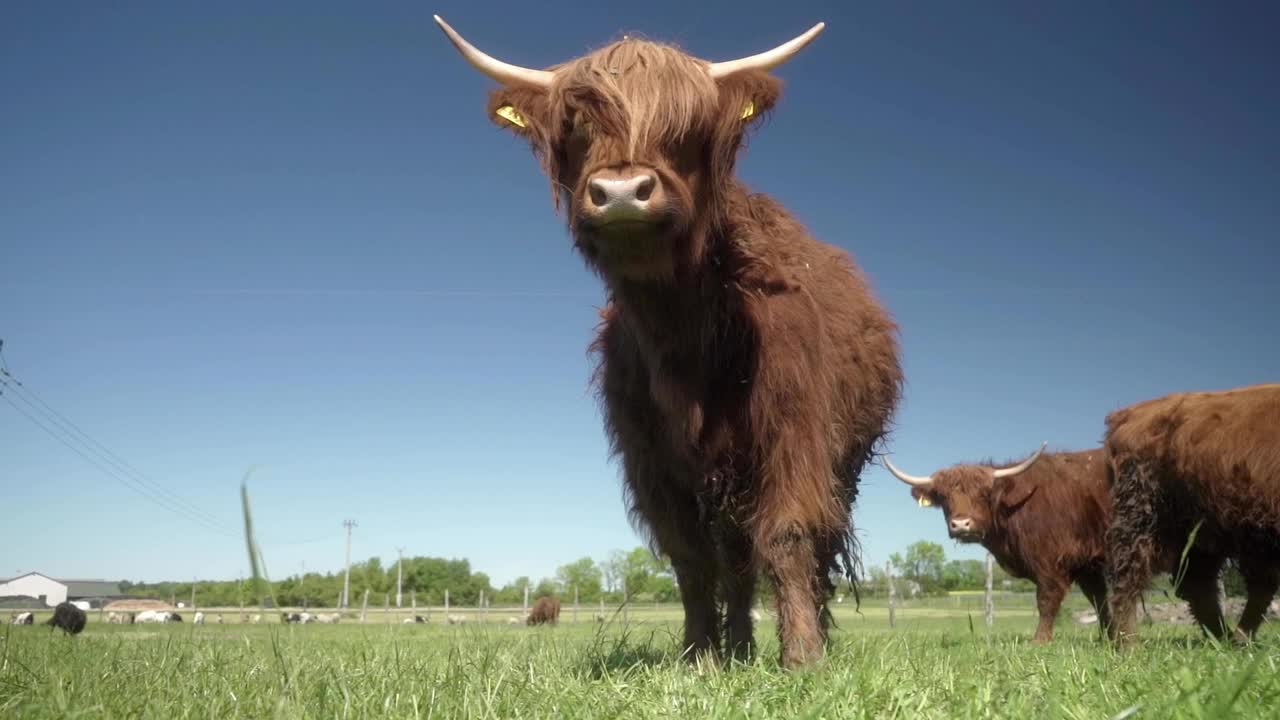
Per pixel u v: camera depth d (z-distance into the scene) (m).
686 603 2.64
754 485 2.34
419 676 1.90
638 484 2.61
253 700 1.60
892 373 3.23
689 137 2.12
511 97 2.26
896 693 1.50
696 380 2.35
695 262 2.21
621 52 2.15
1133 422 4.20
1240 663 1.85
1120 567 4.16
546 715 1.48
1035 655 2.36
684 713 1.51
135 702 1.60
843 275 3.05
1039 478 6.16
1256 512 3.75
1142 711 1.32
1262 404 3.81
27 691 1.62
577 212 2.09
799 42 2.29
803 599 2.23
